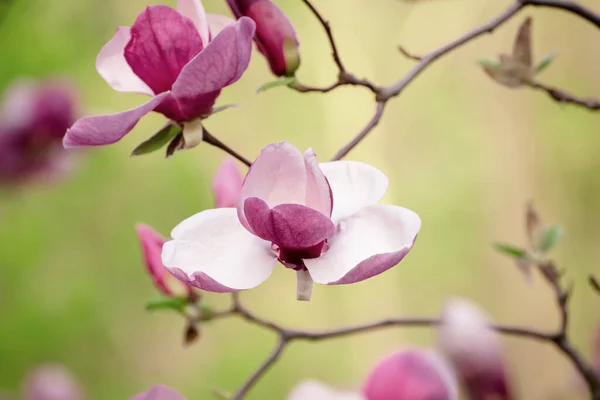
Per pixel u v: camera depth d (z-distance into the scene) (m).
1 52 4.06
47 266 4.40
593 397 1.50
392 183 5.29
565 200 4.95
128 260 4.66
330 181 1.28
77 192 4.54
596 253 4.84
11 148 2.76
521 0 1.44
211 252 1.26
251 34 1.28
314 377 4.70
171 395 1.30
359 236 1.25
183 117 1.31
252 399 4.55
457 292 5.05
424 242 5.14
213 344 4.73
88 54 4.50
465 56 5.10
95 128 1.27
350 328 1.50
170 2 4.64
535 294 4.71
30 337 4.23
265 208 1.23
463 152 5.20
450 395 1.39
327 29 1.39
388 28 5.18
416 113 5.25
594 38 4.75
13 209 4.25
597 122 4.91
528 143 5.03
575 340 4.46
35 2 4.07
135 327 4.58
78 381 4.15
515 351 4.00
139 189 4.77
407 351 1.40
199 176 5.00
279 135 5.36
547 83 4.88
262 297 5.01
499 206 5.10
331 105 5.30
